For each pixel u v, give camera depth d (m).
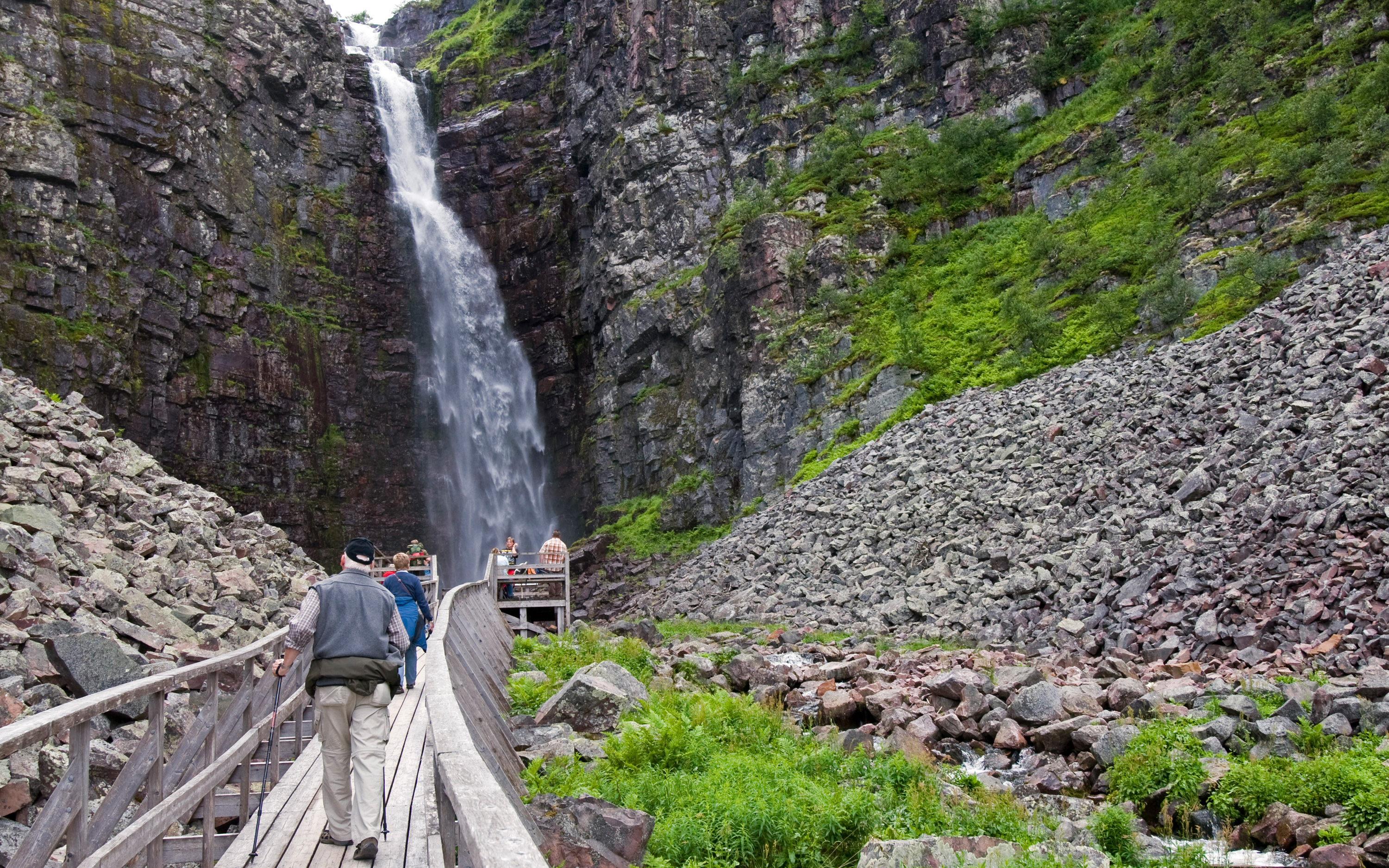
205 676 7.25
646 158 61.00
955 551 26.86
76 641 9.52
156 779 6.03
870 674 17.53
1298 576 17.05
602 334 61.12
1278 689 13.48
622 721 11.98
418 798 7.82
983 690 14.97
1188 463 23.69
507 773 8.57
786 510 37.19
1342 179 33.59
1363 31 41.44
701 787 9.55
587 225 64.81
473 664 12.53
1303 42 43.88
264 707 8.98
